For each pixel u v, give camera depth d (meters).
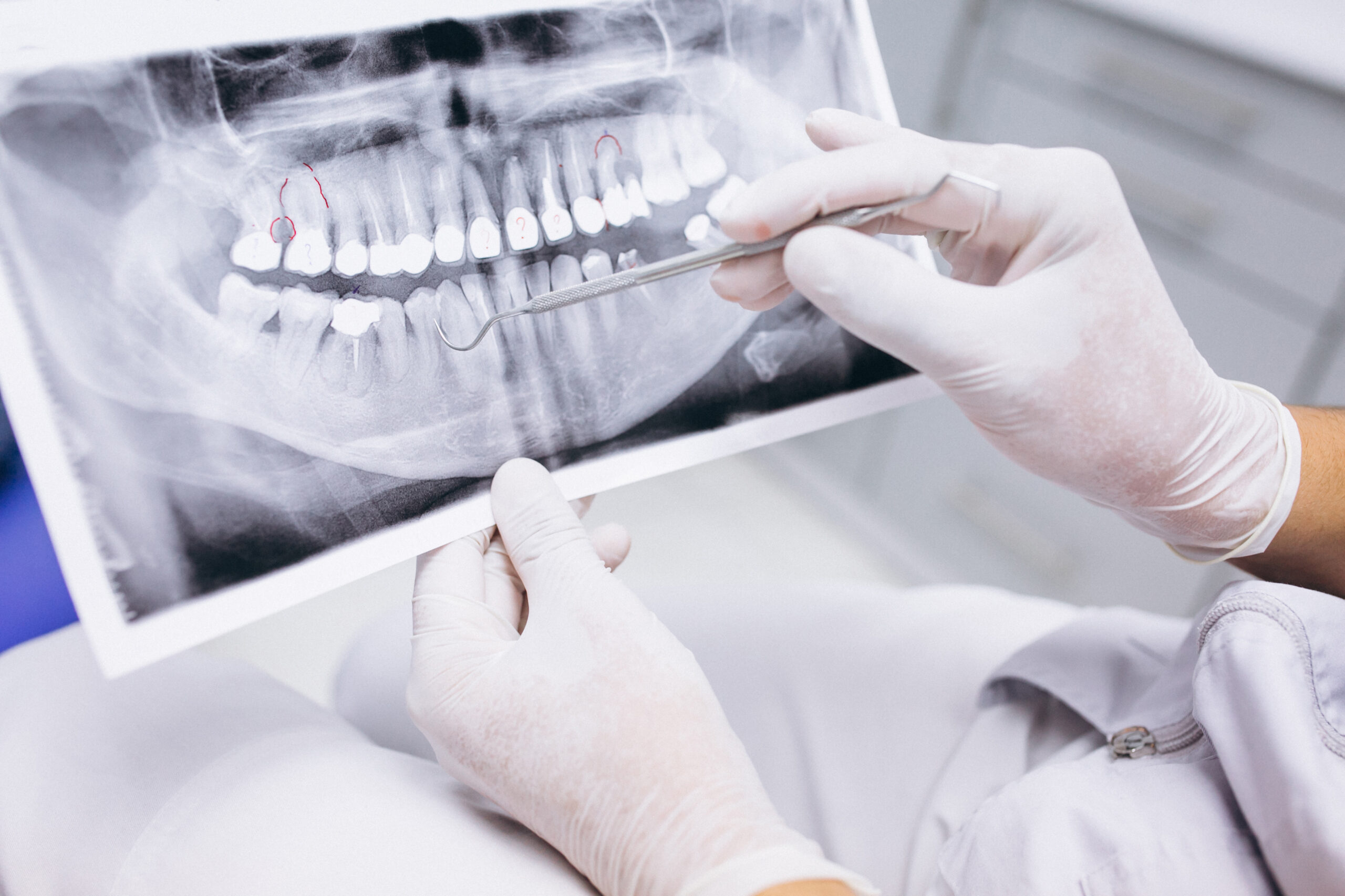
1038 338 0.46
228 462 0.43
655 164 0.57
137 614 0.42
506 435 0.51
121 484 0.41
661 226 0.57
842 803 0.56
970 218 0.48
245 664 0.56
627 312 0.55
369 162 0.48
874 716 0.60
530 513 0.48
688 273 0.58
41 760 0.45
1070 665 0.57
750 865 0.37
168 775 0.45
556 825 0.43
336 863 0.40
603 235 0.55
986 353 0.46
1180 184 1.06
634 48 0.55
